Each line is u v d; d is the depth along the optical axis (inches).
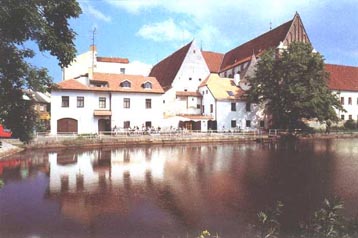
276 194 653.9
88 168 987.3
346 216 498.6
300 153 1355.8
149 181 789.9
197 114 2449.6
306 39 2874.0
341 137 2240.4
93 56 2770.7
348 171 914.7
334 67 3166.8
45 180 804.0
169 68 3014.3
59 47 316.8
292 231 409.7
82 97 1987.0
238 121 2377.0
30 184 757.3
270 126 2438.5
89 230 456.4
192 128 2325.3
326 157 1218.6
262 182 771.4
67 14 323.9
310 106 1989.4
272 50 2289.6
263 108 2438.5
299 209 547.2
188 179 812.6
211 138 1955.0
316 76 2128.4
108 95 2075.5
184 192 674.8
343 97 2960.1
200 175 868.0
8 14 271.3
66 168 989.2
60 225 476.4
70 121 1957.4
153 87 2212.1
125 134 1894.7
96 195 652.1
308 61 2058.3
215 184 753.6
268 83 2171.5
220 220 497.0
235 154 1354.6
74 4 321.4
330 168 968.3
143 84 2178.9
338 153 1337.4
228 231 448.8
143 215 523.2
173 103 2482.8
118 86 2114.9
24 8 276.4
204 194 658.2
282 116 2192.4
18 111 329.7
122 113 2091.5
